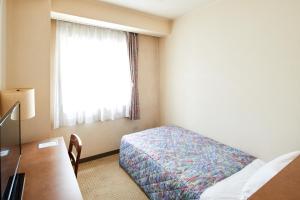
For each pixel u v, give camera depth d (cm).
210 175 171
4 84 182
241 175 170
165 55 352
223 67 249
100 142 312
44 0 203
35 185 117
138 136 278
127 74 325
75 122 281
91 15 249
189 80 304
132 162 244
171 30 332
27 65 198
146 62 353
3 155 87
